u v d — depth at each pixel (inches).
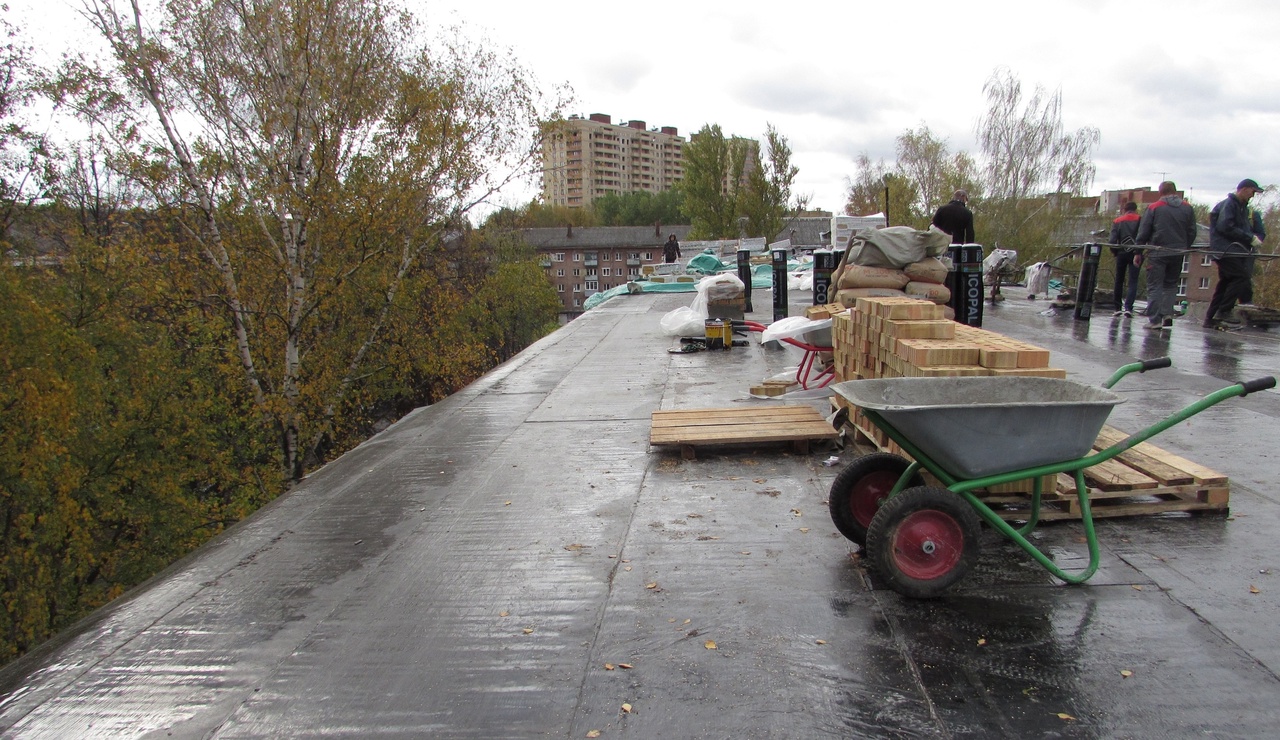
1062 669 104.0
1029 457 125.6
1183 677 100.9
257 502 820.0
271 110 699.4
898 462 143.6
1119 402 121.5
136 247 681.6
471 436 263.9
